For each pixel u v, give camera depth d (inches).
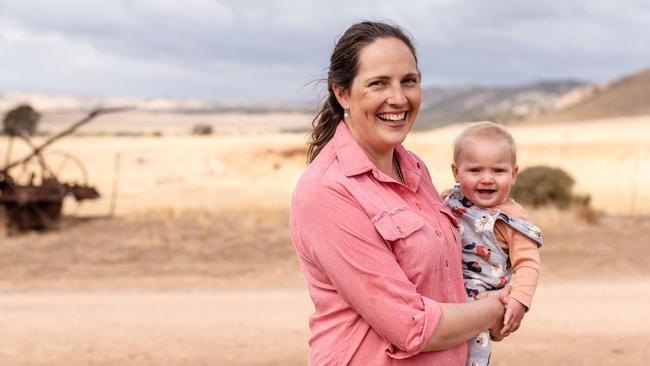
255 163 1742.1
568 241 689.6
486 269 128.8
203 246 668.7
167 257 624.4
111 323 389.7
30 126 849.5
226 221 812.0
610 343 328.8
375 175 110.7
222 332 363.9
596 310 417.1
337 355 110.0
